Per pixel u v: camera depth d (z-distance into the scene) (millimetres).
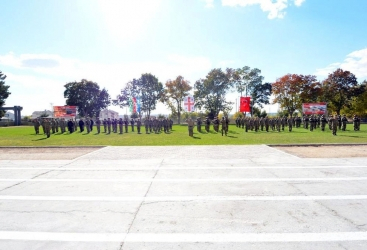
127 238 3182
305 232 3281
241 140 14773
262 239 3107
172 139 15977
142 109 53969
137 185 5617
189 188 5332
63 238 3215
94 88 59969
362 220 3633
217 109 50062
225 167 7352
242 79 52375
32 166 7891
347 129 24141
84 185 5688
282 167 7289
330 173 6527
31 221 3750
